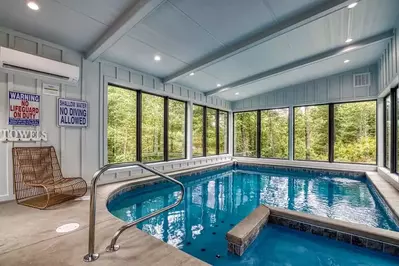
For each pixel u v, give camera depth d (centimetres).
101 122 475
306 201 469
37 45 376
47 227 247
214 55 478
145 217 230
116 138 545
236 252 257
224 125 962
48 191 316
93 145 460
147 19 344
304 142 791
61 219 270
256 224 291
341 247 275
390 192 418
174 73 584
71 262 180
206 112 838
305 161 775
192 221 368
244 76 647
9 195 343
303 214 317
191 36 402
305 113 789
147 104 619
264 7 333
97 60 469
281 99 825
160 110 657
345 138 714
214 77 646
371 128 673
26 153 355
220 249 277
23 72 341
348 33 443
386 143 619
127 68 533
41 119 380
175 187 595
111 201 419
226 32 396
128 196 489
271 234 310
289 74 671
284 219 326
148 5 289
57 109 401
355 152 697
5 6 292
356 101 687
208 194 536
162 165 636
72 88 425
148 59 492
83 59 442
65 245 207
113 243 199
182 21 354
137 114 579
